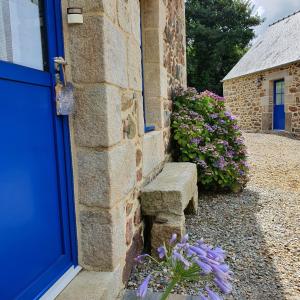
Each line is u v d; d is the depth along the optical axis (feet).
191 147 13.42
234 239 9.43
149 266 7.52
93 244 5.91
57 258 5.50
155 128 11.50
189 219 11.15
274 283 7.11
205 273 3.59
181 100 15.02
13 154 4.51
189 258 3.68
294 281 7.18
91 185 5.82
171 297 6.03
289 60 33.19
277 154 25.20
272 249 8.77
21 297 4.56
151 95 11.39
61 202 5.60
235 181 14.33
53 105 5.44
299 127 33.30
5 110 4.37
